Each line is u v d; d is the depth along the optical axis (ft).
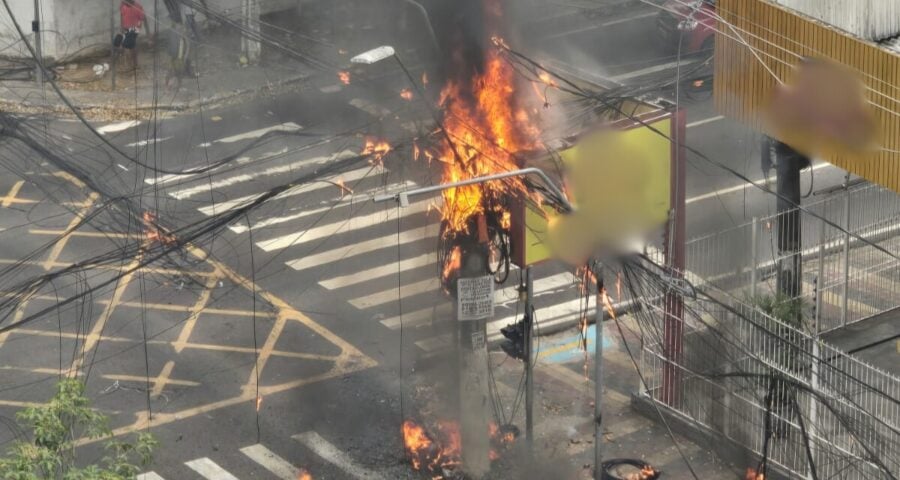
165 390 164.14
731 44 164.76
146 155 217.97
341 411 160.66
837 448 141.28
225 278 187.73
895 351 168.55
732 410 152.35
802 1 159.02
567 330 177.27
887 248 181.06
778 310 153.17
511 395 164.55
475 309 143.54
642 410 160.04
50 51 248.32
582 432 157.58
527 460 151.43
